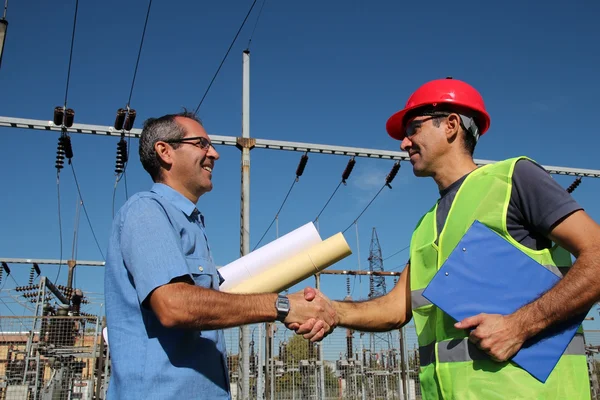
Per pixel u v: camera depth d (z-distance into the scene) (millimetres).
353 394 12062
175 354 2391
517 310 2338
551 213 2354
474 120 3018
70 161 9523
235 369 10703
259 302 2572
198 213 2861
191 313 2277
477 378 2367
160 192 2795
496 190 2574
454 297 2457
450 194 2873
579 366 2330
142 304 2344
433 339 2701
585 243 2250
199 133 3039
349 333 12398
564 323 2324
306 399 11406
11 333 14336
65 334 12695
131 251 2420
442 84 3049
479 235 2529
